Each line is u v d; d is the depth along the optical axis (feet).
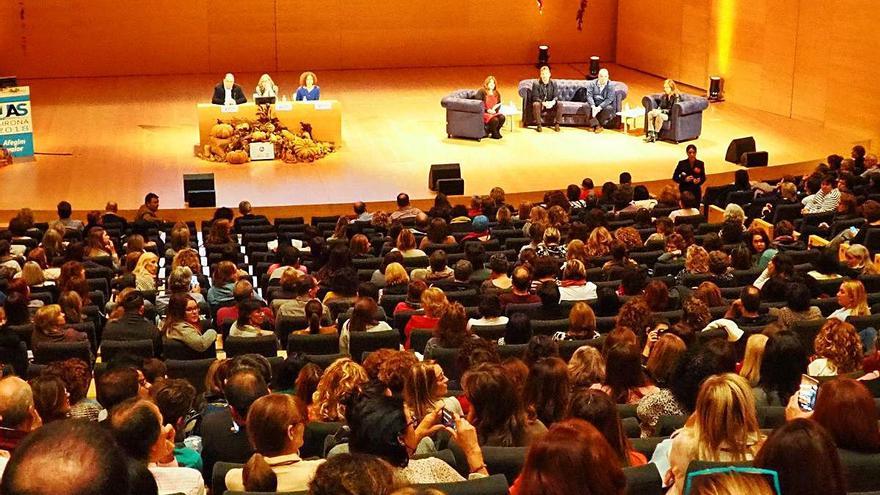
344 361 18.54
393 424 12.14
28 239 42.01
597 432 8.65
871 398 12.81
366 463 8.75
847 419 12.67
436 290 27.25
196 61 82.79
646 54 82.84
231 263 32.63
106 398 17.71
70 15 79.87
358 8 84.02
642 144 63.41
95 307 30.86
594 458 8.34
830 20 65.05
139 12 80.89
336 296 31.07
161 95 75.56
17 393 15.11
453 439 15.67
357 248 37.63
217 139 59.82
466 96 65.16
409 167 58.59
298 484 13.84
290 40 83.66
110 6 80.33
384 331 25.64
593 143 63.67
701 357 17.74
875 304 28.78
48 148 61.87
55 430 5.14
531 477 8.41
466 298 30.99
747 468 6.35
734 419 13.03
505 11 85.92
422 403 17.29
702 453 13.16
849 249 32.45
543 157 60.54
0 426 15.08
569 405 14.06
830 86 65.82
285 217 52.26
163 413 17.34
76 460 5.00
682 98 63.52
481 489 12.73
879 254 33.53
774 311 26.43
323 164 59.26
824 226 41.11
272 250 40.52
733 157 59.11
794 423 9.32
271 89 62.64
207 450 17.47
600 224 41.37
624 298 29.53
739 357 24.56
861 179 49.06
